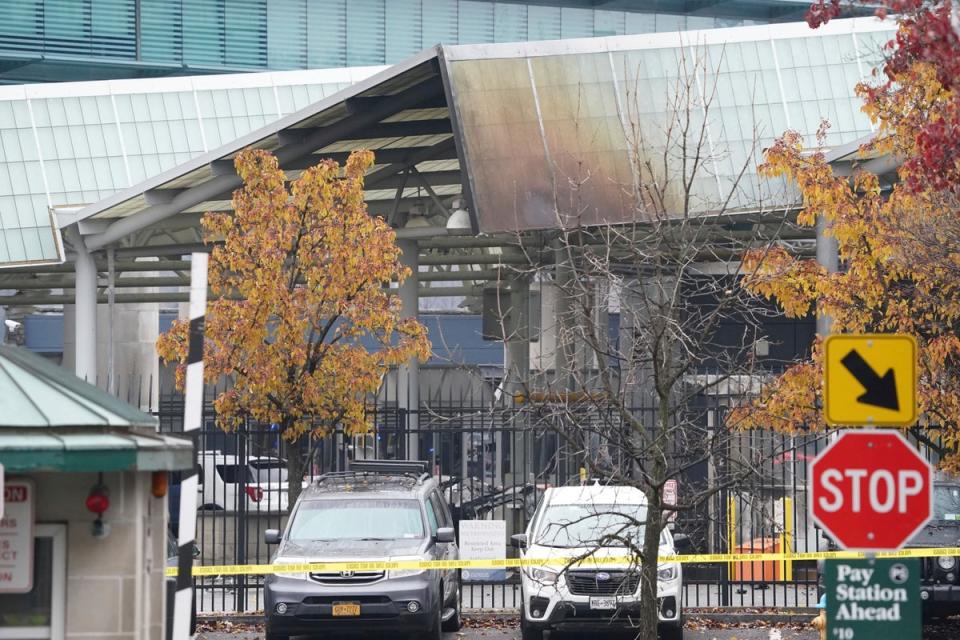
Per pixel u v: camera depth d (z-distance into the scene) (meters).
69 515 31.98
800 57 96.12
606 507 64.69
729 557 60.50
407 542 62.44
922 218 59.59
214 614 70.12
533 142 88.75
